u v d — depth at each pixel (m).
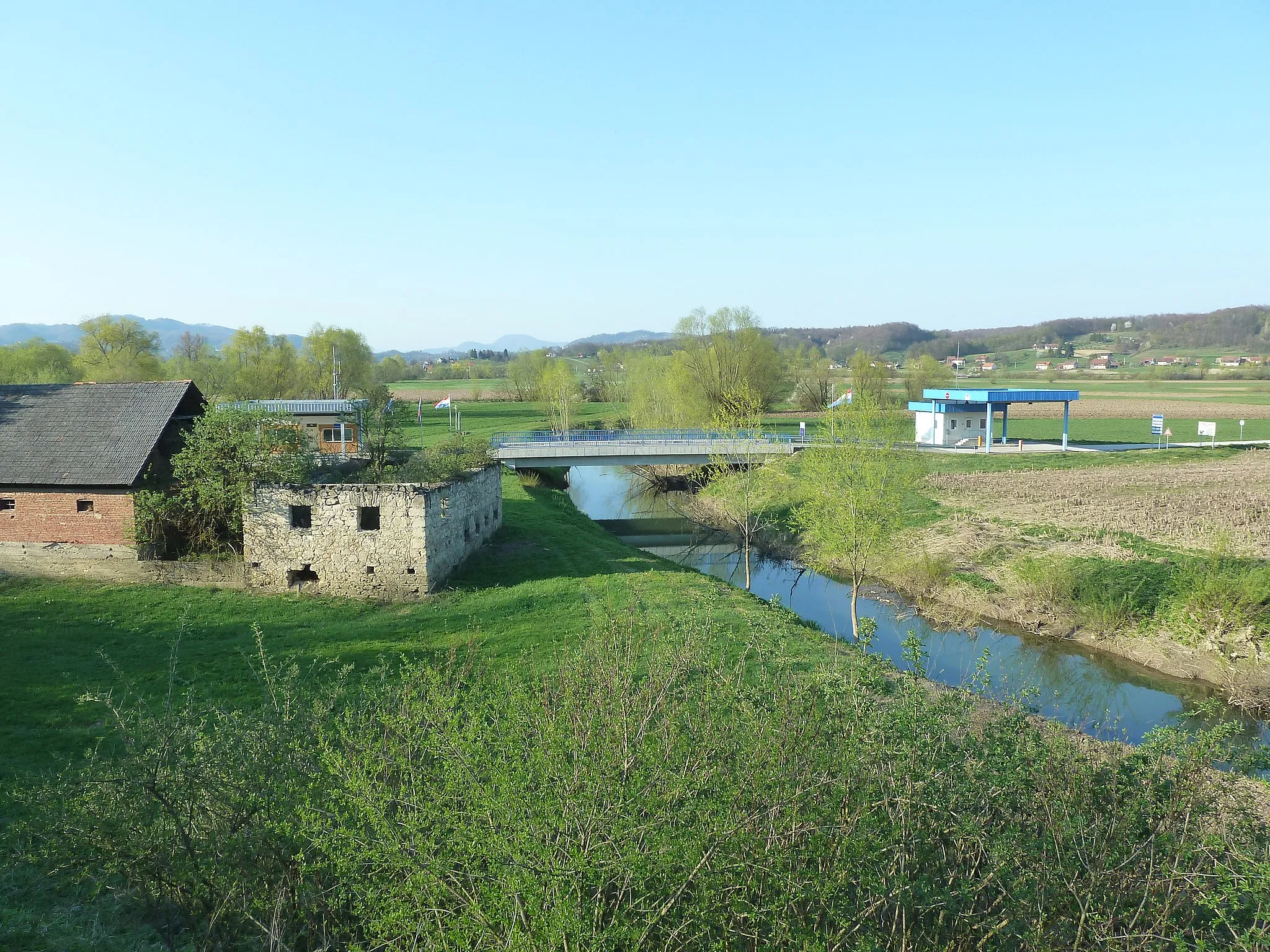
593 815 7.59
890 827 8.44
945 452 66.25
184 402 32.81
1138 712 23.73
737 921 7.75
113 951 9.48
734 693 10.40
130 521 28.94
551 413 93.56
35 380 89.75
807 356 125.81
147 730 10.33
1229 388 150.75
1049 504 45.72
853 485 30.72
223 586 28.97
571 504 54.25
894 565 37.38
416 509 28.28
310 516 29.59
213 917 8.64
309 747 10.31
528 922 7.36
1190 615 27.72
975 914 8.18
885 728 9.29
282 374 100.19
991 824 8.80
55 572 29.34
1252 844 8.67
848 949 7.71
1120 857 8.29
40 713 17.80
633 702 10.23
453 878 7.80
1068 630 30.00
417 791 8.76
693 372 83.44
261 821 9.10
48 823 10.52
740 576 39.91
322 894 8.76
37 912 10.30
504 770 8.44
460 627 25.06
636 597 27.23
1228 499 45.34
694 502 59.03
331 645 23.12
